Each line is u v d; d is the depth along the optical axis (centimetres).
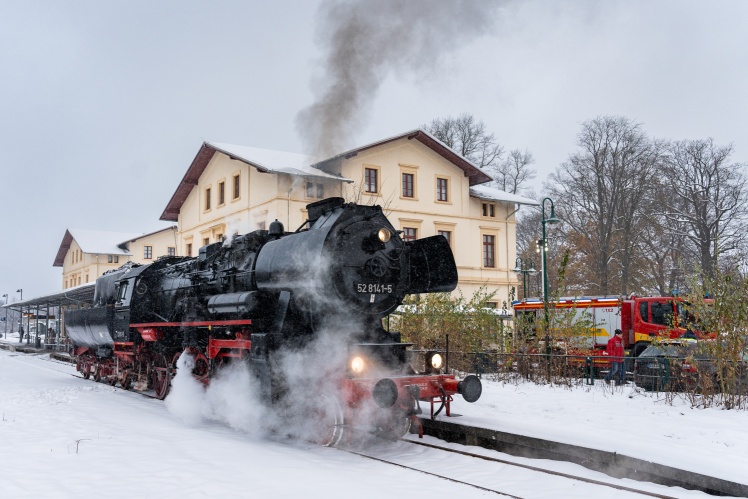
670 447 773
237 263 1113
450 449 850
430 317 1741
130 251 5044
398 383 853
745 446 789
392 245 989
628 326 1933
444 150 3091
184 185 3388
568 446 761
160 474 656
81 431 909
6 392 1544
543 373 1510
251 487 616
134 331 1550
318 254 883
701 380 1130
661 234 3628
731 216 3503
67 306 4075
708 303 1223
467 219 3184
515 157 4797
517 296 3334
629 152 3666
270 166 2575
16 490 599
